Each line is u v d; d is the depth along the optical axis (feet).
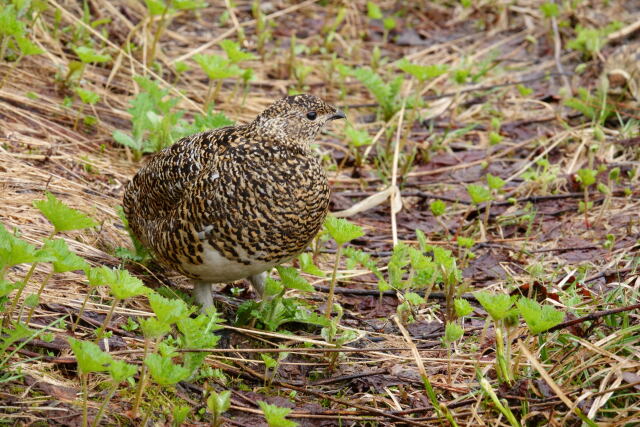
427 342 24.29
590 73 43.04
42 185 28.58
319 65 44.55
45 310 22.33
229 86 41.24
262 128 23.29
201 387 21.03
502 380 20.98
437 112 40.91
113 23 41.75
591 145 36.27
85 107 35.24
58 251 19.31
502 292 27.25
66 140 32.45
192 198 22.41
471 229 31.65
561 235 30.91
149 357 17.54
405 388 22.12
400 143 36.83
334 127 39.45
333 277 23.71
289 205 22.53
